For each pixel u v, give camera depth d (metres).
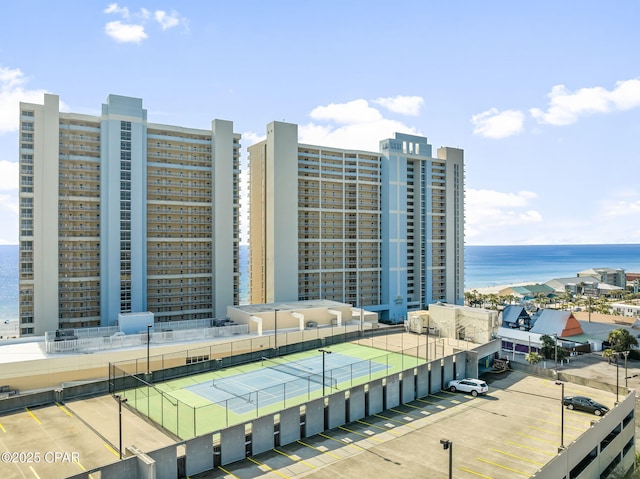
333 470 34.34
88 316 97.06
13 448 35.38
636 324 121.38
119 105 98.00
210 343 79.44
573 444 37.81
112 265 96.38
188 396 47.34
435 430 42.47
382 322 140.38
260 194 128.25
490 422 44.47
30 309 90.31
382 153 146.38
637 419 63.34
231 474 33.69
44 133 91.31
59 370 68.62
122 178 98.00
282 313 92.31
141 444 35.91
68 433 38.03
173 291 108.81
